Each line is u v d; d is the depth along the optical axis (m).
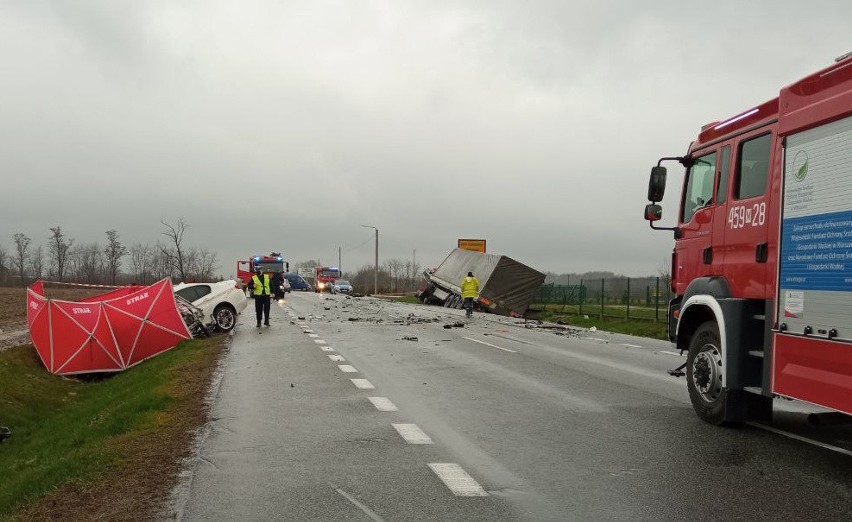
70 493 5.25
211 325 20.30
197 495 5.09
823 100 5.79
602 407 8.66
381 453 6.35
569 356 14.46
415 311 32.97
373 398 9.22
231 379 10.97
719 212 7.79
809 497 5.08
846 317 5.44
